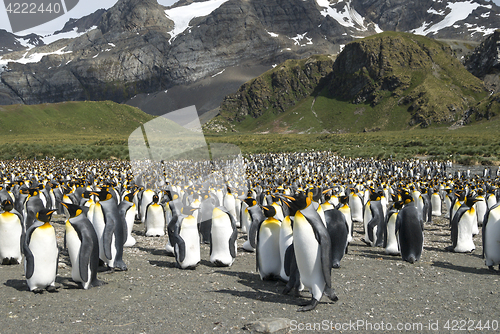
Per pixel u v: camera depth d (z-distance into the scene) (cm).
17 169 2808
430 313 528
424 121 15300
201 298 578
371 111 17688
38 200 938
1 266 742
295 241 509
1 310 517
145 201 1150
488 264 773
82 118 14175
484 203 1276
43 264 584
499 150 4838
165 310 526
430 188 1653
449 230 1295
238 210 1163
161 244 994
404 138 8275
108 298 572
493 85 18075
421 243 824
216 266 774
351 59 19800
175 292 604
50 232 588
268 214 661
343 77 19938
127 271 722
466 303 571
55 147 5225
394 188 1794
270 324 461
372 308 543
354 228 1291
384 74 18362
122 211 932
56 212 1436
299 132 18150
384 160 4609
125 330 459
